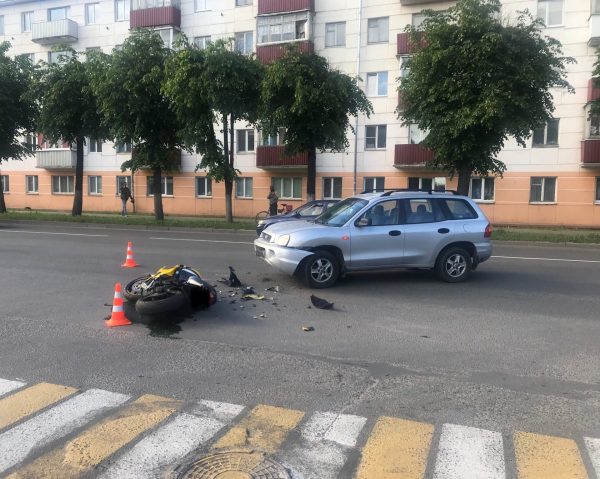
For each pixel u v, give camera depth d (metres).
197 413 4.05
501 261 12.50
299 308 7.39
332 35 28.30
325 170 28.67
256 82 20.00
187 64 18.83
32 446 3.53
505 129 16.28
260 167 29.34
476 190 26.48
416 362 5.28
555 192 25.23
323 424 3.89
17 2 35.44
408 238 9.05
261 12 29.03
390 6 27.08
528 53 15.72
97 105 21.42
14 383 4.64
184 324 6.54
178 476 3.18
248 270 10.43
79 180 25.41
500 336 6.18
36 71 23.17
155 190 22.95
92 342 5.82
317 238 8.60
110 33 33.56
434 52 15.95
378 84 27.61
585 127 24.39
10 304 7.55
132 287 7.14
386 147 27.61
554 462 3.37
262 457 3.40
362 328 6.46
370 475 3.21
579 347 5.79
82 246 14.32
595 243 16.72
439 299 8.09
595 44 23.83
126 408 4.14
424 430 3.81
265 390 4.53
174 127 21.62
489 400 4.37
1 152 25.94
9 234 17.86
